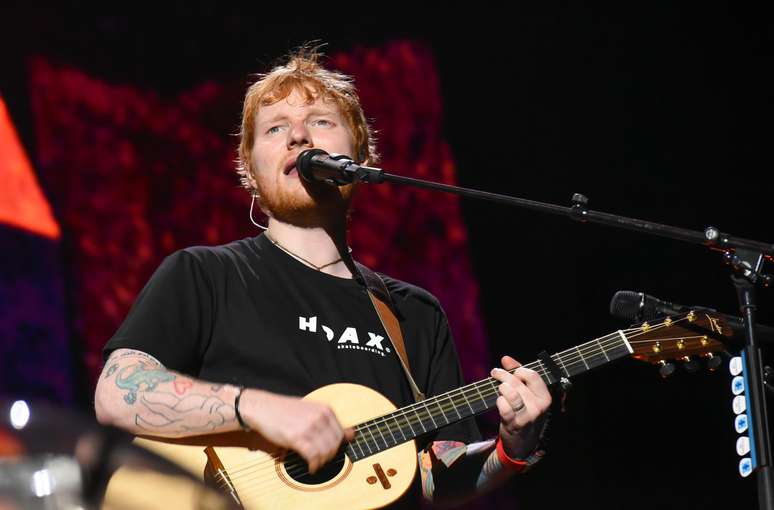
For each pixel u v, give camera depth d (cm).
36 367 1315
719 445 1474
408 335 677
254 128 710
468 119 1518
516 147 1524
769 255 585
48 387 1314
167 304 602
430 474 666
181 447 566
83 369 1327
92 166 1366
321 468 589
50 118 1352
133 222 1374
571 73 1534
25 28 1341
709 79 1529
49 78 1352
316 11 1458
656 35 1535
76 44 1362
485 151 1520
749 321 576
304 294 645
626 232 1516
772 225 1502
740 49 1527
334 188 667
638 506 1468
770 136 1516
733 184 1514
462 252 1508
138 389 556
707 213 1514
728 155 1518
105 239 1362
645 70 1537
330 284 657
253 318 620
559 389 640
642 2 1535
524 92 1529
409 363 666
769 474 538
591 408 1499
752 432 552
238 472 564
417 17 1502
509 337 1503
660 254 1508
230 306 623
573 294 1510
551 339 1503
